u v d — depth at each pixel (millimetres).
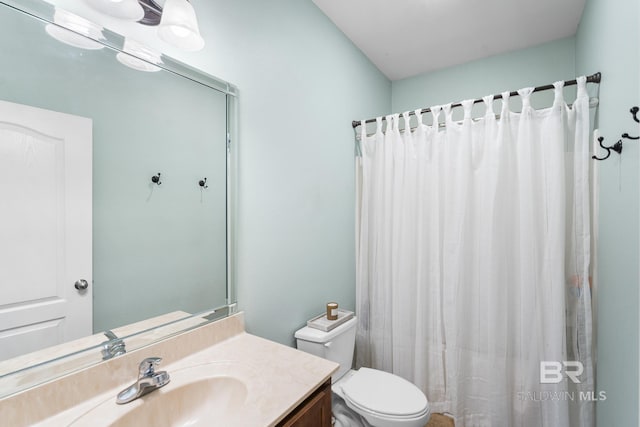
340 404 1646
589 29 1719
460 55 2436
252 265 1391
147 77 1008
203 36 1173
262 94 1441
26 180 761
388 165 2094
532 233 1644
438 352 1924
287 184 1599
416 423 1356
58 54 812
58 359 809
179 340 1073
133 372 941
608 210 1340
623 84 1104
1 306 722
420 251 1969
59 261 817
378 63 2555
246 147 1358
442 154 1931
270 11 1494
